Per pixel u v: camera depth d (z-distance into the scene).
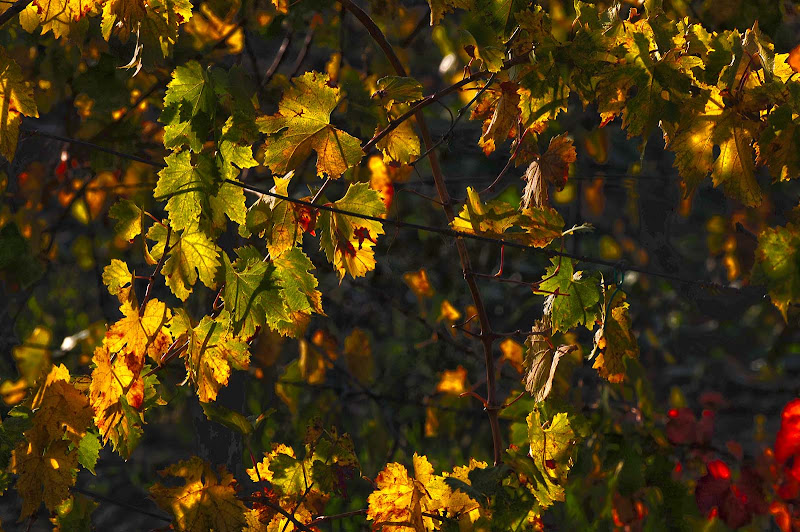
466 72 5.95
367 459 7.66
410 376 7.90
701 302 8.70
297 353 8.16
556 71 5.84
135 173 6.74
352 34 6.84
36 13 5.93
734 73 5.80
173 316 5.78
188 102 5.68
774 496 6.29
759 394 10.47
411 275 6.92
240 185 5.74
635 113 5.81
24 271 6.59
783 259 5.80
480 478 5.89
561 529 6.34
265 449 6.91
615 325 5.95
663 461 6.39
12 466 5.80
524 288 7.93
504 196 7.38
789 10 6.33
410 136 5.98
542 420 6.03
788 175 5.82
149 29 5.77
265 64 6.94
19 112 5.75
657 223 7.68
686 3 6.20
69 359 6.60
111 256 6.93
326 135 5.76
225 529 5.88
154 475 8.51
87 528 6.09
